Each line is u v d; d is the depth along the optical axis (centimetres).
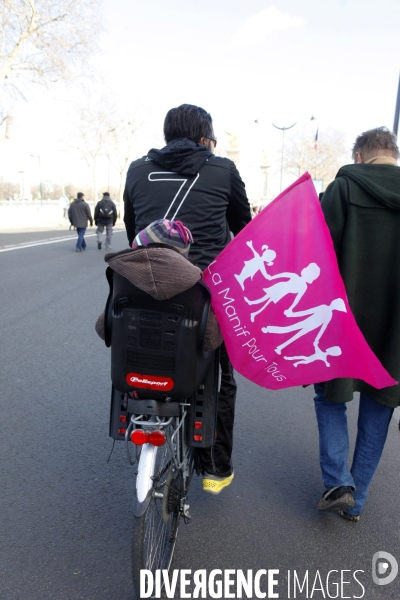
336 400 260
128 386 214
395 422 429
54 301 859
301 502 309
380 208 256
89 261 1434
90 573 245
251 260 233
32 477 325
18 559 253
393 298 258
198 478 336
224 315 236
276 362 239
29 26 2419
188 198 241
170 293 194
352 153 292
